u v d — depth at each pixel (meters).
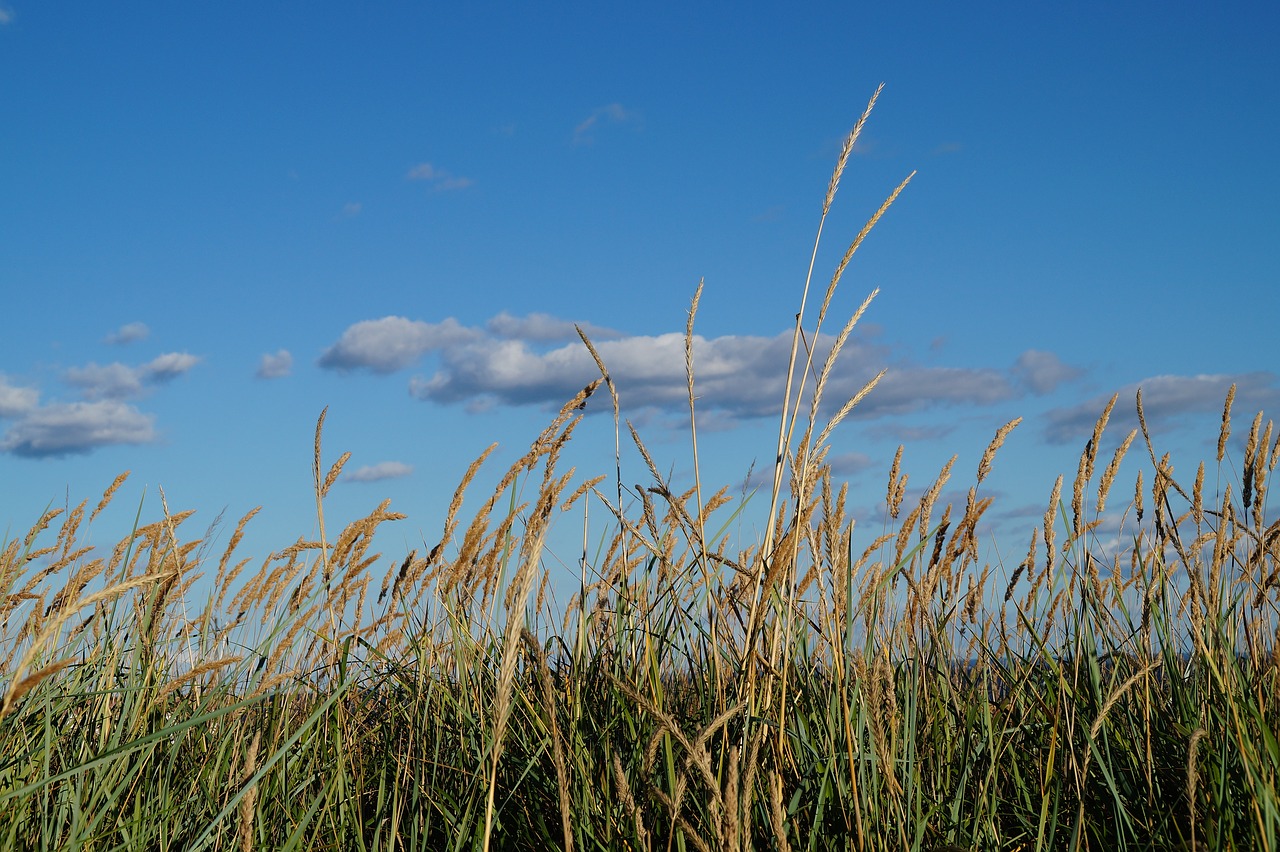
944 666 3.37
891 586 3.37
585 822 2.60
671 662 3.50
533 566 1.97
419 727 3.43
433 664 3.66
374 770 3.59
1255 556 3.16
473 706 3.33
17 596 3.90
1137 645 3.45
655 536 2.97
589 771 2.79
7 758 2.95
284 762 3.25
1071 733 2.81
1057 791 2.62
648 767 1.80
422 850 2.96
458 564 3.59
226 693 3.71
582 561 3.44
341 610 3.69
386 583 3.97
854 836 2.52
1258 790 2.24
